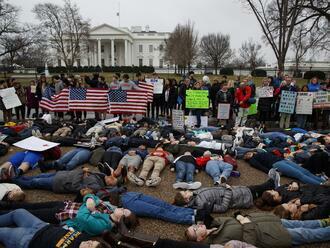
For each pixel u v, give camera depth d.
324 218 4.68
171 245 3.75
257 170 7.24
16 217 4.25
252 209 5.27
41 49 47.72
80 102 12.04
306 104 11.02
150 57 86.75
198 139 8.91
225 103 11.58
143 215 4.87
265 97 11.98
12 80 13.48
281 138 9.02
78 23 53.22
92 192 5.00
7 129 9.40
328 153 7.25
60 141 8.76
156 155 7.16
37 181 5.76
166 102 13.82
